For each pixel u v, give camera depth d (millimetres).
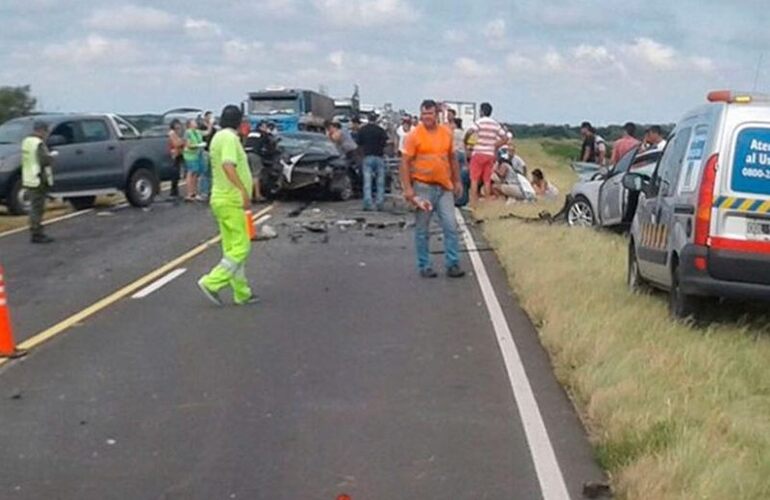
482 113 26453
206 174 30859
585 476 7465
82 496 7223
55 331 12578
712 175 11125
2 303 11344
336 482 7438
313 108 51969
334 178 29766
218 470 7707
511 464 7742
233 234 13945
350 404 9352
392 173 31453
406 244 20609
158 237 22016
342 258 18641
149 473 7660
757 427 8039
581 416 8859
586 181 21812
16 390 9961
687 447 7344
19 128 27125
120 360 11086
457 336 12078
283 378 10281
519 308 13734
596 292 13406
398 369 10586
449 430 8570
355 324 12820
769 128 11086
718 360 9852
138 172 28766
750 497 6668
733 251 11039
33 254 19688
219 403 9445
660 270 12367
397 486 7344
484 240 20844
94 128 27844
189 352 11406
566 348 10586
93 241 21547
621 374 9312
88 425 8828
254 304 14195
